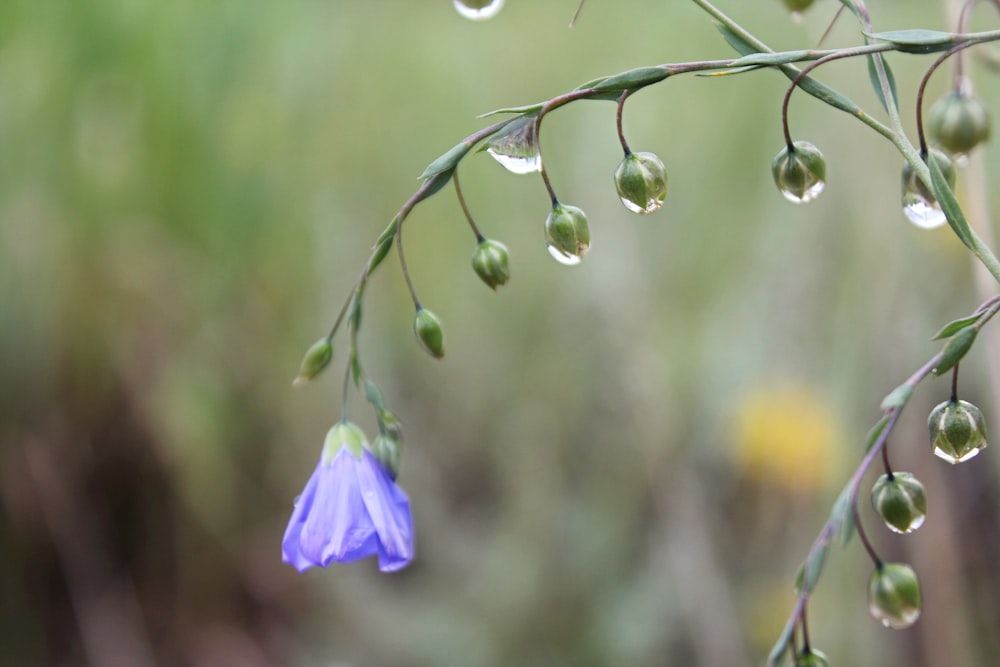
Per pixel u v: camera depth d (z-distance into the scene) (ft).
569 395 2.15
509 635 1.90
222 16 2.41
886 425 1.26
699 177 2.47
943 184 1.24
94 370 2.15
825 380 1.94
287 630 2.06
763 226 2.26
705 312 2.20
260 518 2.19
